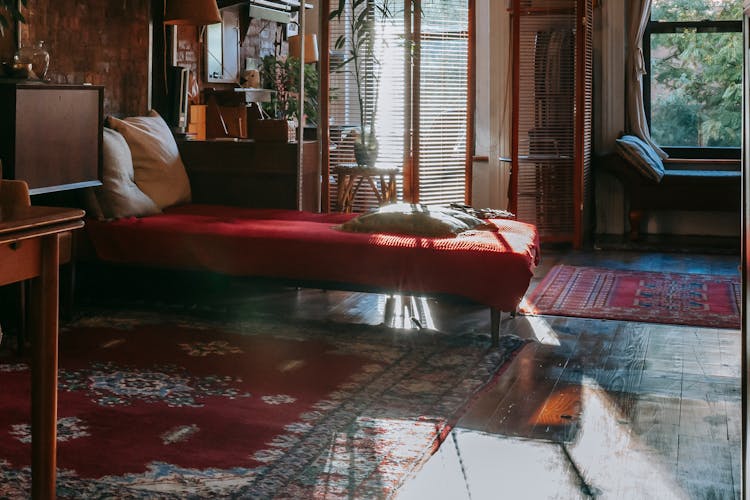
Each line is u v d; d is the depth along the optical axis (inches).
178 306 206.7
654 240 323.0
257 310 205.6
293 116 300.7
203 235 192.4
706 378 157.9
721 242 319.6
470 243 180.1
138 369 157.8
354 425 132.4
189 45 268.7
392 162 277.0
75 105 188.4
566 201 309.9
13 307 186.5
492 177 328.5
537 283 243.3
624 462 119.7
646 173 313.6
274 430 129.8
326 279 185.6
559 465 118.6
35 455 96.6
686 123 337.1
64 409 136.5
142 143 221.8
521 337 186.2
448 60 276.2
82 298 211.9
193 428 129.9
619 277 253.1
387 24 271.9
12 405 137.7
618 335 188.4
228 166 236.8
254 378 154.4
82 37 219.3
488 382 154.3
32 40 202.7
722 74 331.9
